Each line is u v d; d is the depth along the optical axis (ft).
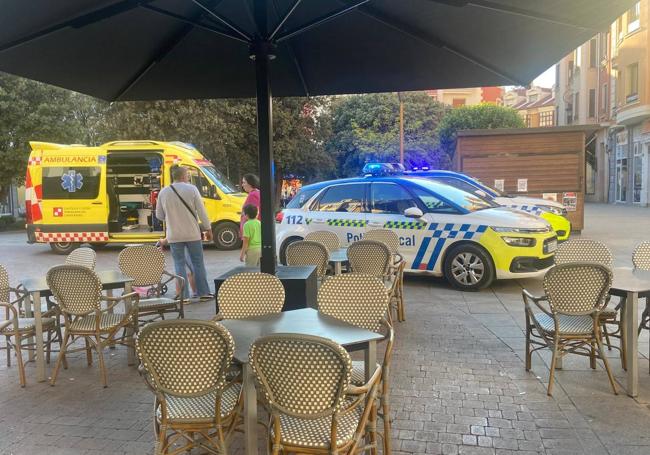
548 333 14.82
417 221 28.53
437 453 11.77
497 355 17.74
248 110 76.84
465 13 15.20
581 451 11.65
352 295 13.24
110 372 17.24
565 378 15.62
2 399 15.14
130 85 19.71
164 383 9.92
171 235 26.00
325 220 31.12
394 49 18.44
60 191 48.34
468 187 39.14
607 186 118.73
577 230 48.60
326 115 101.19
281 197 102.27
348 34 17.66
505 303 24.70
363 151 105.60
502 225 26.84
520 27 15.69
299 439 9.29
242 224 26.27
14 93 74.54
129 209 50.16
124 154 48.39
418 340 19.48
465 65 18.93
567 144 47.50
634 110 89.92
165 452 10.24
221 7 15.89
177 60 18.66
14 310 15.98
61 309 16.11
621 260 34.76
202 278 26.86
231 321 12.42
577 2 13.37
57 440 12.68
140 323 21.45
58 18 13.38
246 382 10.02
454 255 27.50
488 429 12.73
